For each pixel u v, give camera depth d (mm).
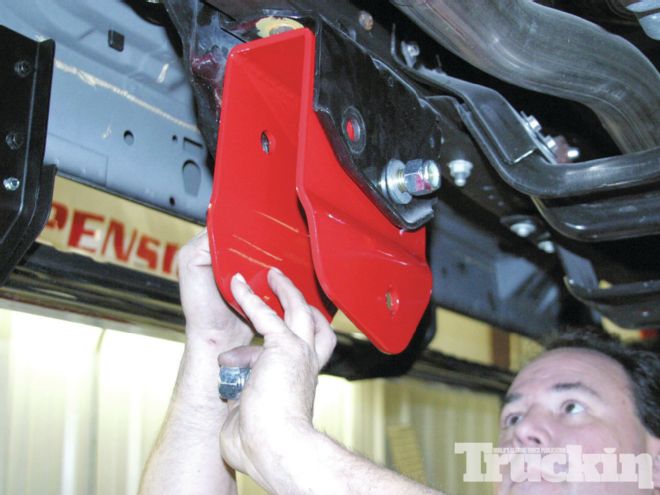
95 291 1480
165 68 1377
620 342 1697
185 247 1134
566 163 1261
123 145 1330
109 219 1651
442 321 2625
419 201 1022
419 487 877
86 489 2510
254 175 897
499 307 2105
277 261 941
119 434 2631
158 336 1828
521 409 1561
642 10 1015
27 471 2371
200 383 1162
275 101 928
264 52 864
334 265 864
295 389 880
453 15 931
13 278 1348
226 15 946
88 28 1261
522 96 1310
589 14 1192
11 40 1042
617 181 1106
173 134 1427
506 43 994
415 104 1034
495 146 1131
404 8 931
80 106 1266
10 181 1016
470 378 2650
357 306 896
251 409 879
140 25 1310
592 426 1468
